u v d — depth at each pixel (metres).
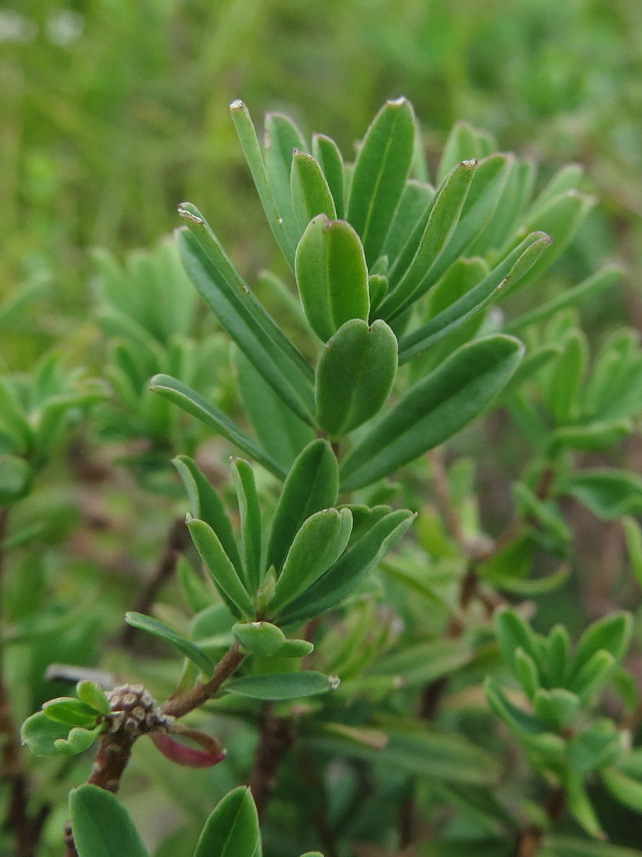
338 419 0.18
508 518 0.41
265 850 0.24
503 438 0.42
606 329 0.44
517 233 0.20
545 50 0.47
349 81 0.55
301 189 0.16
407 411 0.18
